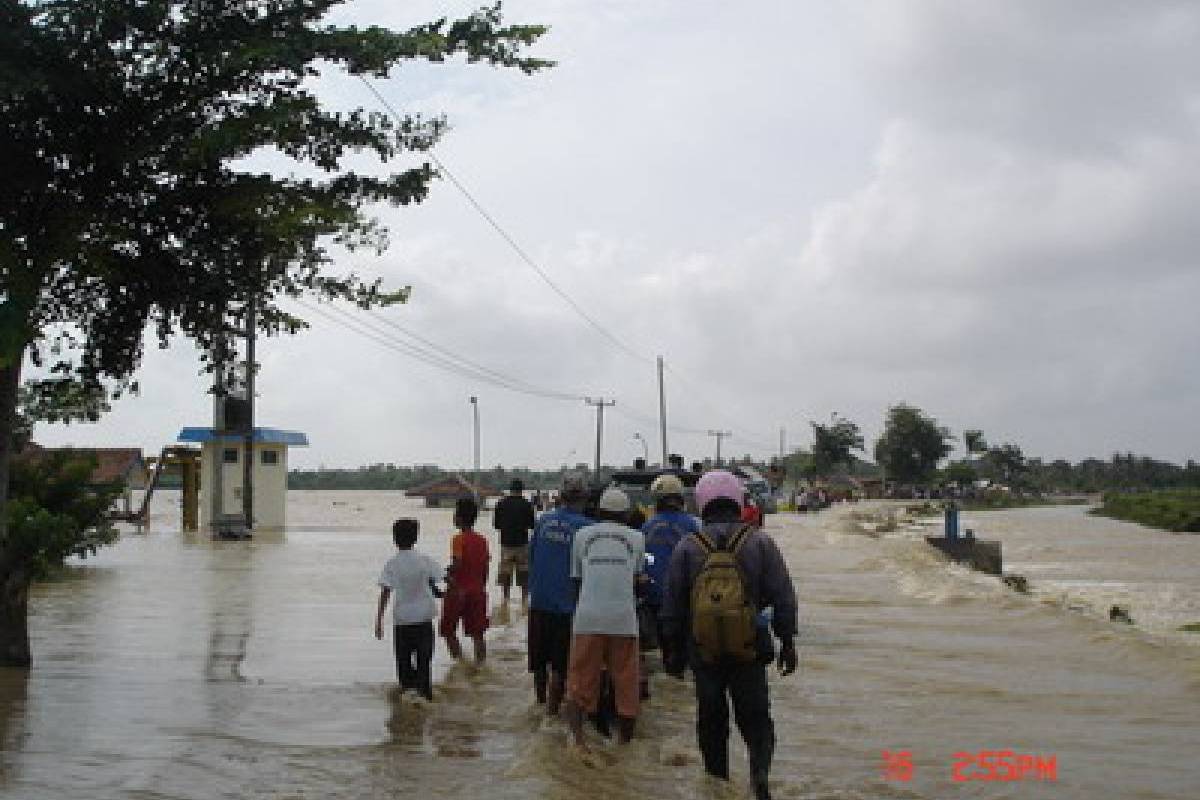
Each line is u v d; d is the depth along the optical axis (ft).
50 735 25.45
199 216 29.89
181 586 61.98
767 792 21.18
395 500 391.45
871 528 177.47
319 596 57.21
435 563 32.35
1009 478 544.62
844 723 30.07
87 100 28.04
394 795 21.45
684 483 54.39
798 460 465.06
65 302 30.09
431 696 31.48
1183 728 29.48
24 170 28.19
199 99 29.19
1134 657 40.57
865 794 22.88
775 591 22.00
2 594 34.17
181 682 32.89
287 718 28.35
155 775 22.22
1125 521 274.77
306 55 28.48
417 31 29.63
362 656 38.58
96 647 39.40
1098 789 23.45
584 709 25.70
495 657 39.81
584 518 30.35
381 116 30.35
